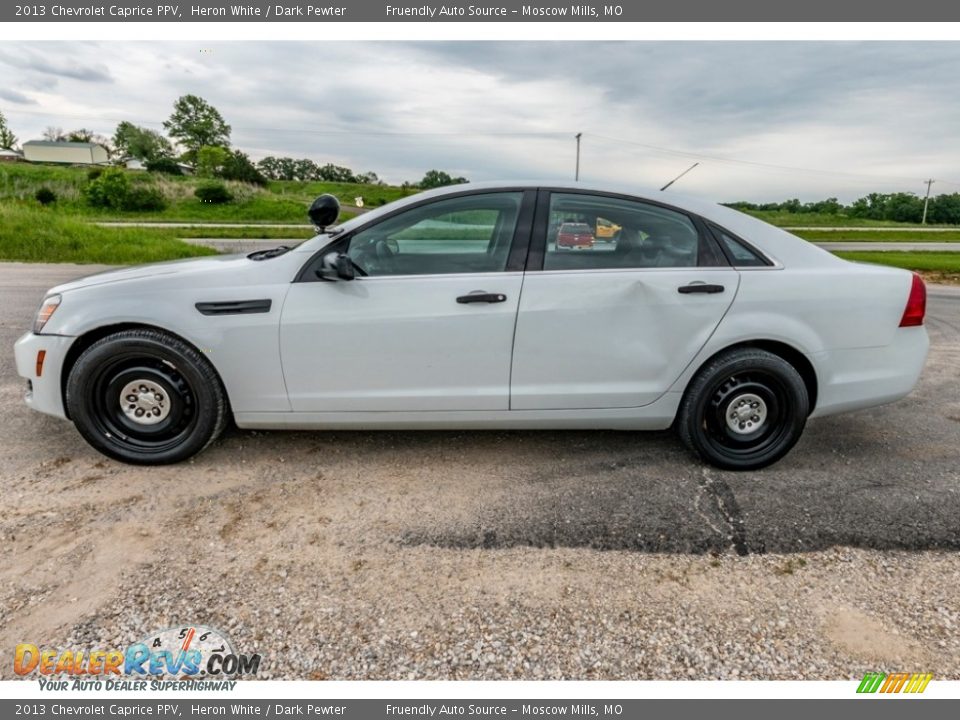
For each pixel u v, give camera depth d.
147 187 47.94
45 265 12.42
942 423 4.04
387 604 2.21
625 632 2.10
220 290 2.99
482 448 3.52
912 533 2.71
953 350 6.12
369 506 2.87
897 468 3.36
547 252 3.05
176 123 87.62
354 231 3.04
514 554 2.53
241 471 3.17
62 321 3.02
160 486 2.99
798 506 2.94
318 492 2.99
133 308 2.95
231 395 3.07
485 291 2.98
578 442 3.63
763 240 3.16
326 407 3.10
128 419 3.16
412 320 2.97
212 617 2.12
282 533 2.64
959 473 3.30
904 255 25.75
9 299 7.63
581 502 2.95
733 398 3.19
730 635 2.09
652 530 2.72
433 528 2.70
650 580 2.38
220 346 2.98
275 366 3.02
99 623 2.08
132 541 2.54
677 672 1.95
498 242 3.07
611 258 3.08
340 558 2.47
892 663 1.99
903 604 2.26
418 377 3.05
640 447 3.58
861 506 2.94
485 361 3.04
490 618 2.15
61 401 3.12
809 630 2.12
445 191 3.11
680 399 3.20
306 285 2.99
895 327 3.19
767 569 2.45
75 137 92.38
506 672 1.94
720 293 3.05
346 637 2.05
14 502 2.80
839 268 3.18
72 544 2.50
